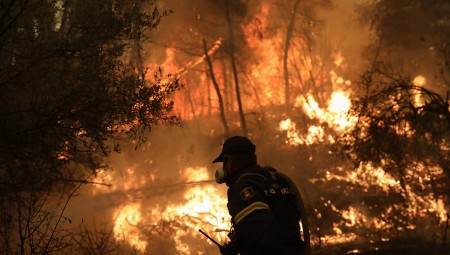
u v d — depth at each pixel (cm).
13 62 754
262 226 317
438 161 1596
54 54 723
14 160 741
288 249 333
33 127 725
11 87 732
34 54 729
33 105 720
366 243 1467
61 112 713
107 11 745
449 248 1284
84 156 838
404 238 1453
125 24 749
